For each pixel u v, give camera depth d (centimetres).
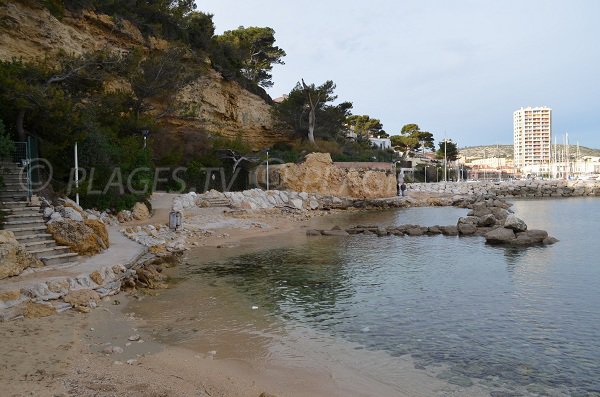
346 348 903
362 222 3544
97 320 1021
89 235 1500
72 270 1254
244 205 3734
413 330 1016
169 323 1041
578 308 1184
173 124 4503
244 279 1536
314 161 5338
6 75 1900
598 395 705
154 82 3675
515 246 2300
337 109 6931
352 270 1700
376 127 12300
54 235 1424
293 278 1555
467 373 787
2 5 3022
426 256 2016
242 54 6412
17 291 1017
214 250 2150
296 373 777
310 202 4619
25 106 1838
